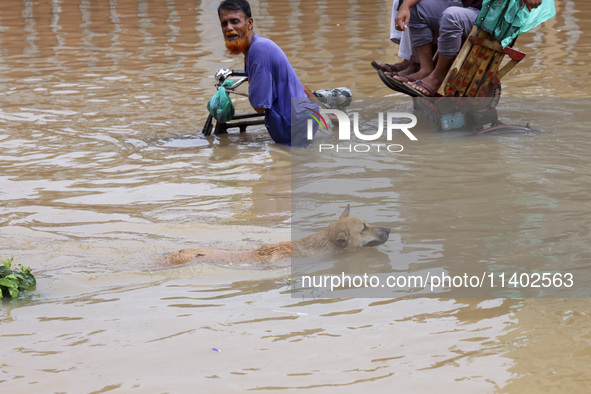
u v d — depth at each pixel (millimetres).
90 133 13500
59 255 7918
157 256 7855
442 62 12727
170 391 5133
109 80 18141
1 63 20438
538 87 15930
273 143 12758
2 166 11445
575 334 5766
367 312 6336
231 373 5363
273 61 12453
